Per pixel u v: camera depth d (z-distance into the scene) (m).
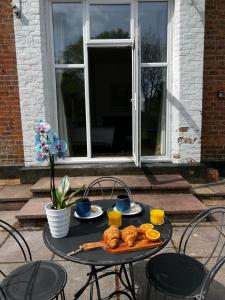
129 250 1.68
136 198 3.89
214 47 4.48
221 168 4.77
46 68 4.45
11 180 4.66
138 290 2.37
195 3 4.18
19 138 4.63
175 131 4.54
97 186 4.02
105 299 2.12
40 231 3.46
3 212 4.02
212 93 4.60
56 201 1.86
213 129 4.70
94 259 1.62
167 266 1.92
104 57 6.15
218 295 2.31
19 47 4.28
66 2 4.40
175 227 3.46
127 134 6.05
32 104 4.42
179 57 4.32
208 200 4.14
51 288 1.73
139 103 4.15
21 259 2.88
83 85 4.64
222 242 3.12
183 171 4.50
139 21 4.48
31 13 4.20
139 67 4.07
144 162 4.66
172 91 4.56
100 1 4.36
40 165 4.56
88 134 4.70
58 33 4.52
